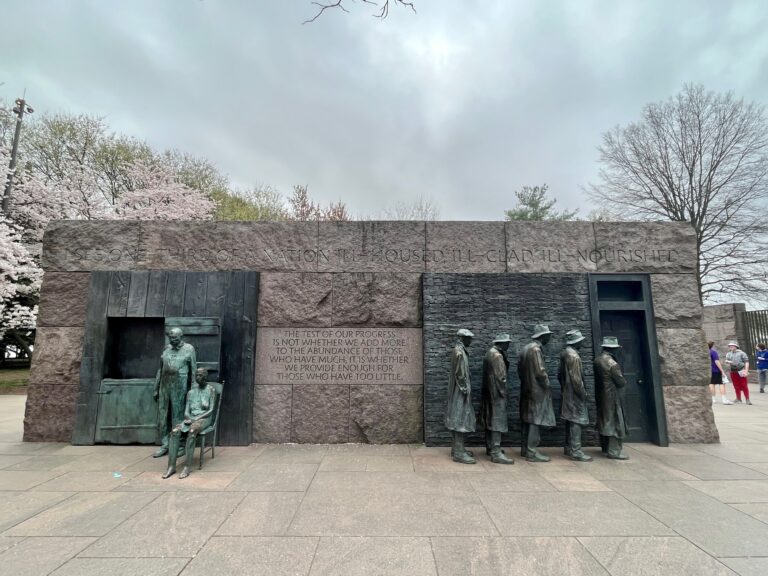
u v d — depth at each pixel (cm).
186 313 714
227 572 318
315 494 475
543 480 526
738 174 2361
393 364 721
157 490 487
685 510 437
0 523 400
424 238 759
